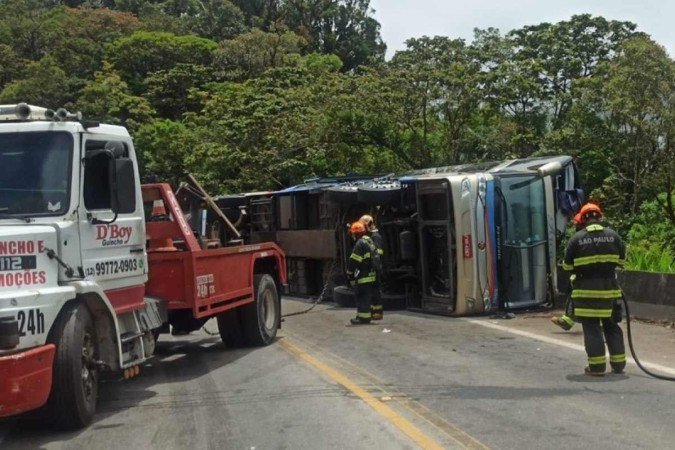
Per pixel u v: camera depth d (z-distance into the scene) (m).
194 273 9.84
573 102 24.45
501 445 6.09
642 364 9.27
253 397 8.24
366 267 14.03
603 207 20.42
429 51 26.98
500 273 14.34
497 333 12.16
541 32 29.66
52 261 6.89
